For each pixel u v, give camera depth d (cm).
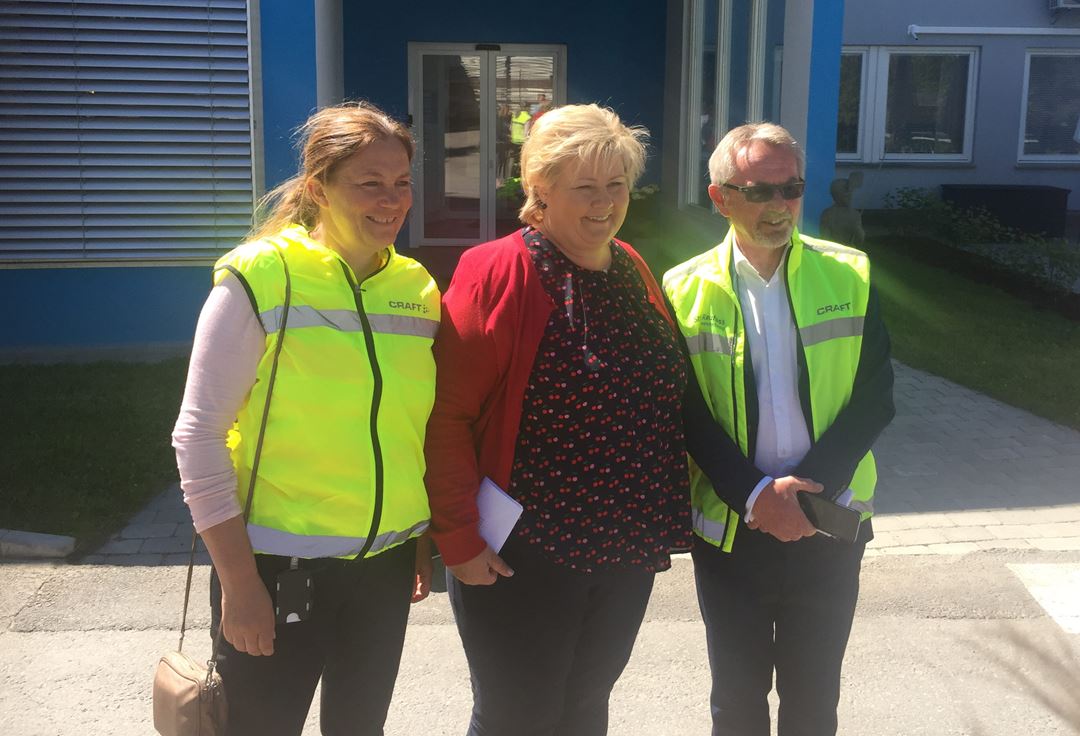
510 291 216
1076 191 1548
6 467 518
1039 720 313
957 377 707
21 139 736
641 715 323
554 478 219
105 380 681
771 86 801
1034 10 1485
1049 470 543
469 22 1158
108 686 334
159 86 734
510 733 235
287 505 207
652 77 1183
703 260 255
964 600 394
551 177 214
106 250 761
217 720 205
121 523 464
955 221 1240
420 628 375
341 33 989
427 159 1195
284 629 210
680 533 239
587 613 233
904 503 499
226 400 200
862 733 311
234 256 206
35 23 717
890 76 1512
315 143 211
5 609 384
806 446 246
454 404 219
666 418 233
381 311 214
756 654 253
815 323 243
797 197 237
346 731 232
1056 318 880
